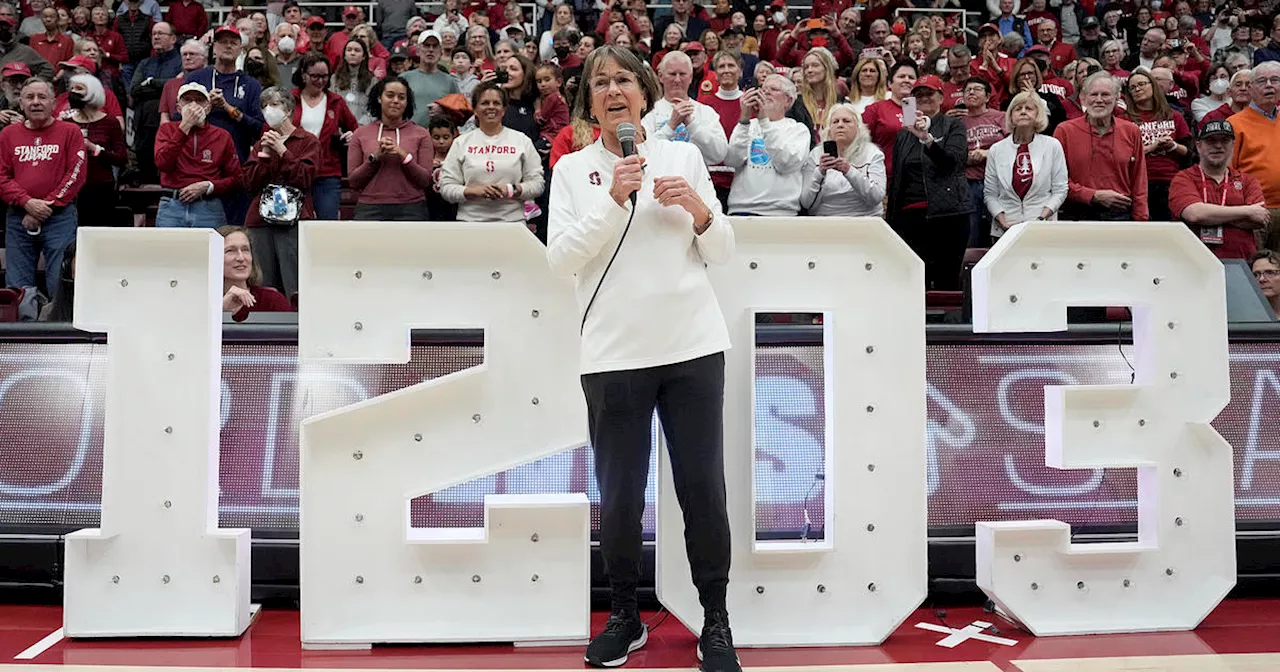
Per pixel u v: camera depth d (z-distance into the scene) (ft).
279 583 10.62
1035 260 10.32
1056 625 10.18
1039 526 10.23
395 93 19.49
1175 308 10.52
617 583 9.16
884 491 10.14
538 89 22.17
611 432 8.82
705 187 9.31
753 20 32.73
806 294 10.11
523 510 9.94
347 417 9.77
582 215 9.07
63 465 10.85
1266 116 20.34
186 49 23.07
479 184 18.39
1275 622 10.53
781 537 10.80
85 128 22.00
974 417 11.18
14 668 8.82
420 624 9.80
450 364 10.87
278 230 18.17
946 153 17.70
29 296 17.67
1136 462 10.36
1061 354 11.40
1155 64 28.48
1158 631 10.21
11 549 10.57
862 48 31.91
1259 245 17.67
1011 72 24.62
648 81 9.29
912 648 9.75
